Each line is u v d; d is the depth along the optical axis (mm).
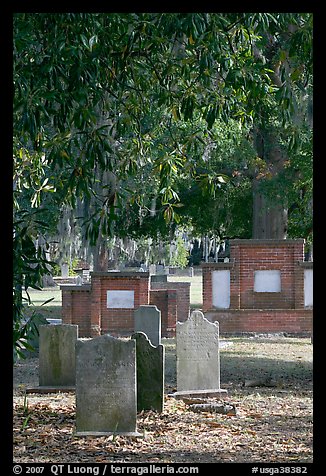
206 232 47031
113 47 13242
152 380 16141
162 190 15164
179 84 15492
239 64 13664
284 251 34250
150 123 23188
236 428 14742
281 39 24625
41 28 12250
